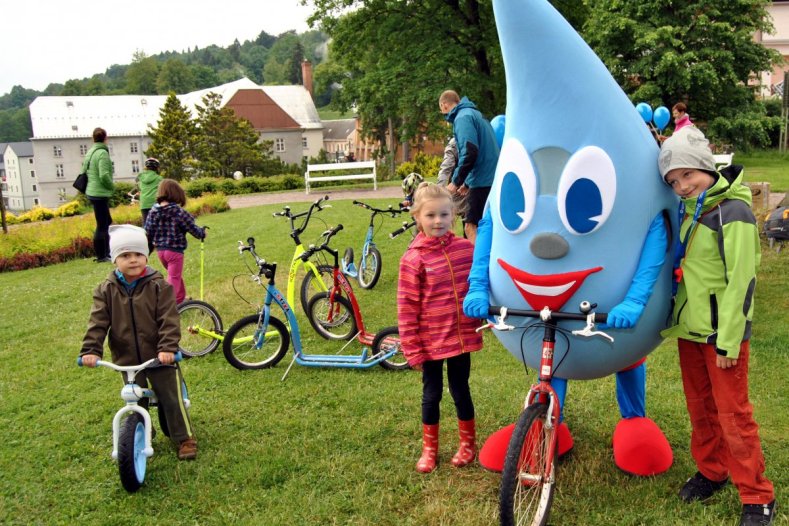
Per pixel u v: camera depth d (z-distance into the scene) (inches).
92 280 430.3
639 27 946.7
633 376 155.7
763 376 201.5
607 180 121.9
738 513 134.3
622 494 143.9
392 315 290.7
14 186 4448.8
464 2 984.9
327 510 145.4
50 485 163.9
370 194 810.8
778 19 1649.9
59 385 234.4
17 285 444.5
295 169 2522.1
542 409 128.3
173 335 164.4
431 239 154.4
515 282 131.2
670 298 132.5
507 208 130.0
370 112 1152.2
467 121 243.4
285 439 181.3
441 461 163.0
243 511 148.2
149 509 151.6
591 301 127.0
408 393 205.5
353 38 1056.8
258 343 234.7
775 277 303.9
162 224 275.1
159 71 5216.5
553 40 118.1
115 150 3073.3
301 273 382.9
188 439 173.6
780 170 845.8
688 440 166.2
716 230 122.2
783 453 156.5
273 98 3189.0
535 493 134.3
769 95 1567.4
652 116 164.7
